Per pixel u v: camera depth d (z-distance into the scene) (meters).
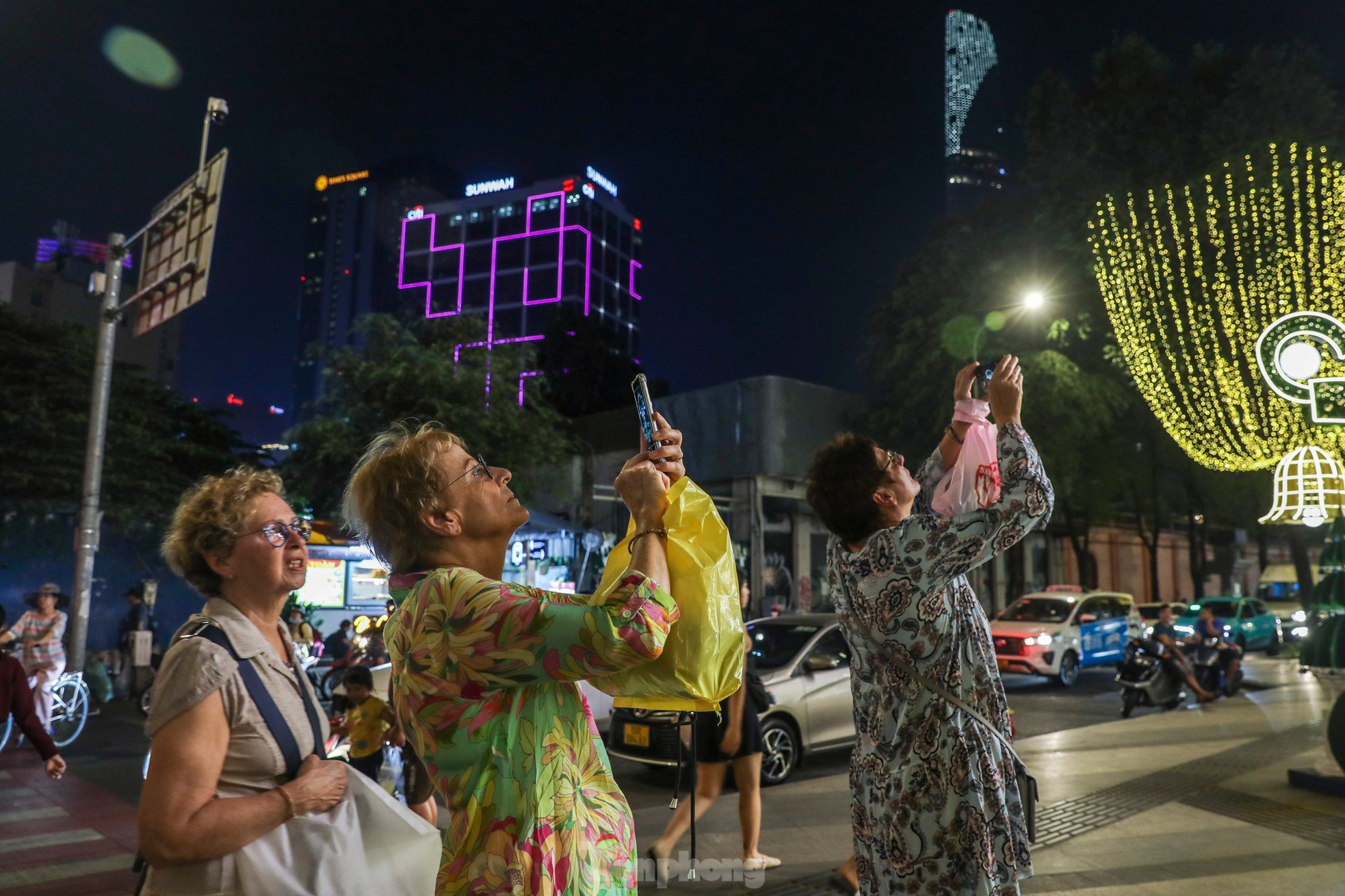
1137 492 25.53
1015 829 2.37
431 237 132.38
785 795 7.50
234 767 1.84
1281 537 32.94
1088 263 18.30
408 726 1.65
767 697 5.59
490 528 1.79
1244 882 4.82
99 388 12.49
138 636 14.33
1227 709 11.61
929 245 23.02
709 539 1.62
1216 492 22.66
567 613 1.50
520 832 1.54
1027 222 20.72
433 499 1.74
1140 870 5.05
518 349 21.05
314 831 1.81
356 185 195.62
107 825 6.77
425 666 1.59
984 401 2.79
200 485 2.16
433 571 1.68
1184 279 12.72
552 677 1.52
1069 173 18.92
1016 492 2.29
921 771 2.37
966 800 2.32
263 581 2.09
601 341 35.38
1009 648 15.89
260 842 1.77
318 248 196.25
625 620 1.47
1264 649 23.17
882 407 23.44
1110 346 18.75
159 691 1.84
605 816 1.66
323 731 2.05
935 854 2.33
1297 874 4.94
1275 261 10.77
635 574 1.53
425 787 4.95
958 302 21.00
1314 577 27.27
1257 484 21.14
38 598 10.38
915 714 2.40
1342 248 9.75
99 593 18.25
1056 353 19.14
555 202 126.88
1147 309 13.72
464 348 20.03
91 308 51.16
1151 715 11.38
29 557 17.08
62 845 6.21
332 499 18.42
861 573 2.49
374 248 191.25
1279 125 16.20
